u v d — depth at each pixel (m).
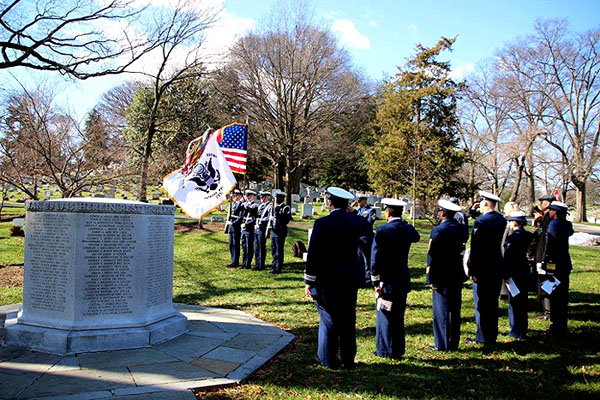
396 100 30.89
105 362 5.08
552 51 38.47
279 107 33.22
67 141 16.53
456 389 4.72
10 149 16.11
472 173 38.91
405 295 5.65
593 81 39.97
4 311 7.08
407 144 28.88
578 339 6.67
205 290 9.70
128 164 18.73
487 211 6.52
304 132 33.44
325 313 5.25
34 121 15.77
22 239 15.57
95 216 5.55
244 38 31.91
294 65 31.92
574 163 40.38
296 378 4.89
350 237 5.26
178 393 4.36
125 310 5.70
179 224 19.64
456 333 5.99
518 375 5.18
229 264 12.56
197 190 10.10
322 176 46.09
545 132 36.62
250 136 33.03
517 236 6.77
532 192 42.22
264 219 11.95
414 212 27.06
